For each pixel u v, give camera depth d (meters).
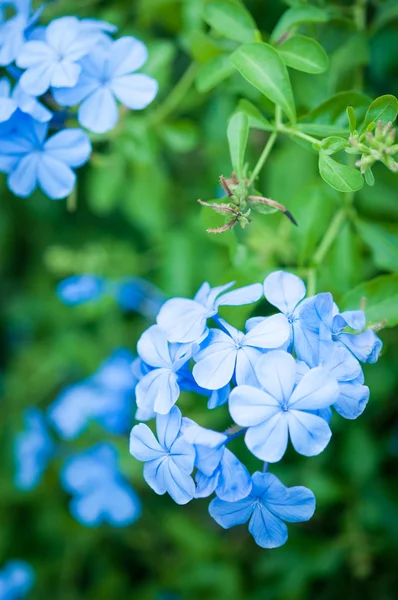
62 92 0.31
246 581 0.44
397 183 0.35
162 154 0.45
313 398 0.26
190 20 0.37
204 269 0.42
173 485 0.27
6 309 0.54
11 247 0.52
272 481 0.26
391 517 0.40
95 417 0.43
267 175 0.40
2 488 0.50
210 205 0.28
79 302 0.45
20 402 0.52
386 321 0.30
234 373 0.27
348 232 0.34
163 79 0.39
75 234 0.51
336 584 0.42
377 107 0.29
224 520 0.26
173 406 0.27
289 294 0.28
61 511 0.48
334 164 0.29
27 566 0.47
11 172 0.32
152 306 0.46
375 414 0.40
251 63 0.31
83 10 0.40
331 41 0.35
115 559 0.49
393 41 0.37
